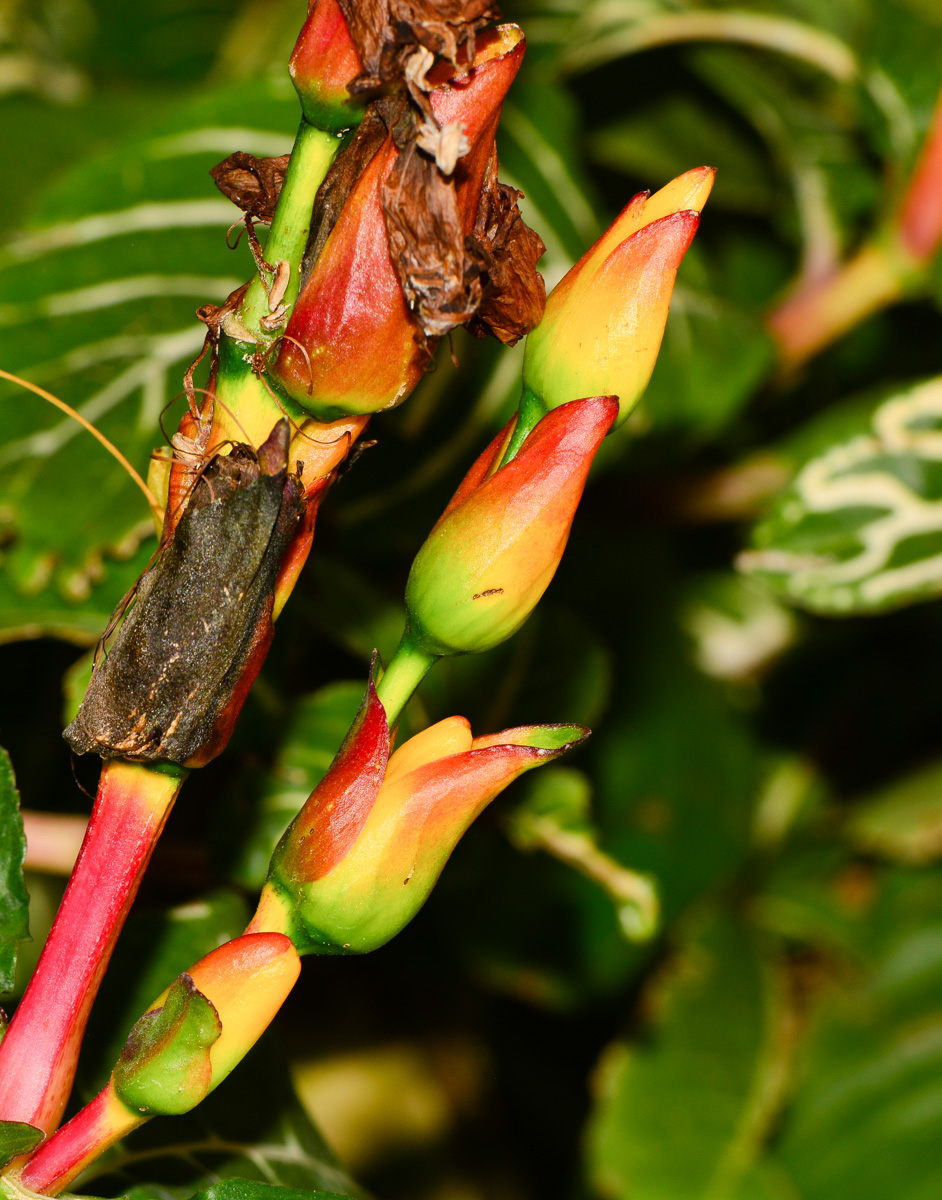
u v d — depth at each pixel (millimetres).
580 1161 652
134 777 344
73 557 441
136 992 409
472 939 628
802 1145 655
